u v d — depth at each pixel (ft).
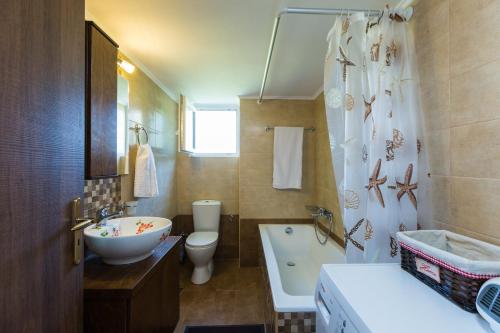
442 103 3.25
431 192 3.47
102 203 5.18
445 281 2.20
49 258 2.36
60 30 2.50
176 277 5.89
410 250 2.67
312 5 4.29
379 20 3.66
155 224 5.23
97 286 3.58
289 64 6.66
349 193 3.80
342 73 3.84
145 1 4.14
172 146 9.68
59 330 2.51
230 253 10.41
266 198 9.59
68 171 2.66
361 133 3.77
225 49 5.84
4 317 1.88
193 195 10.42
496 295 1.74
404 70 3.62
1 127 1.83
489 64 2.61
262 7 4.31
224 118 10.79
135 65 6.49
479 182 2.75
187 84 8.33
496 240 2.57
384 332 1.75
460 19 2.94
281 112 9.61
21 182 2.03
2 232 1.86
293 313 4.10
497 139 2.55
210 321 6.23
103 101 4.36
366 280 2.53
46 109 2.31
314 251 8.68
